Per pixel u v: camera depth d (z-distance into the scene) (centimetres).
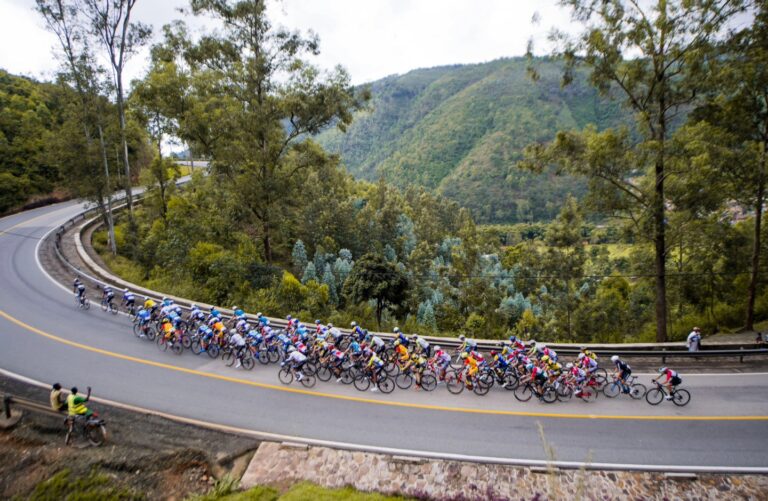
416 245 6219
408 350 1759
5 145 4400
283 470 1106
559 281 4059
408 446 1233
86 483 998
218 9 2836
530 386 1545
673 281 3180
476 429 1329
